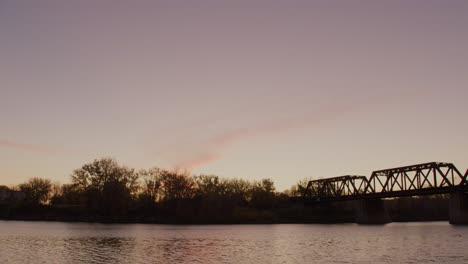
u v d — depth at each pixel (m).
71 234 88.94
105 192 162.25
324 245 70.12
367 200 159.75
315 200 184.12
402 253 58.03
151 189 174.25
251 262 51.03
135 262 50.06
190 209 163.25
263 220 166.50
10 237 78.81
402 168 138.62
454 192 120.56
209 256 56.03
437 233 92.81
